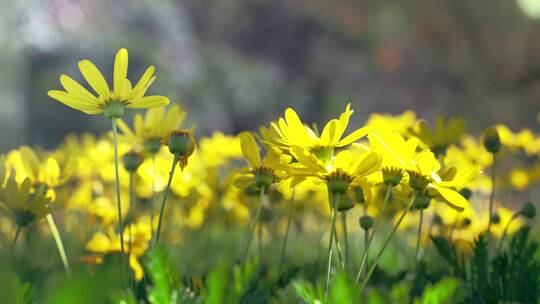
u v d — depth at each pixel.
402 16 10.38
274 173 1.46
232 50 16.52
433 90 11.63
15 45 7.38
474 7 10.00
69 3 12.58
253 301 1.37
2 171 1.48
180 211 2.22
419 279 1.53
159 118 1.61
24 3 11.16
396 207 1.79
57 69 12.50
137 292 1.41
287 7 15.88
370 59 14.26
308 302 1.34
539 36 9.87
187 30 15.70
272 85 16.48
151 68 1.43
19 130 7.02
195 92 14.98
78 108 1.43
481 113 10.41
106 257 1.54
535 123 10.14
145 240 1.57
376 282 1.53
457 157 2.02
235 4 16.28
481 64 10.29
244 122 16.42
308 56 16.19
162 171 1.73
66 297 1.23
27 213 1.48
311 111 16.44
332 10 10.76
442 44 10.43
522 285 1.47
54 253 1.80
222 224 2.28
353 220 2.38
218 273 1.30
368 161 1.39
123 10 13.98
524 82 10.09
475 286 1.49
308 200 2.31
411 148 1.40
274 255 2.00
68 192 1.87
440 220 1.76
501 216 1.87
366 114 14.49
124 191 2.12
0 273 1.32
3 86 6.93
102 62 13.04
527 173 2.19
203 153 2.17
